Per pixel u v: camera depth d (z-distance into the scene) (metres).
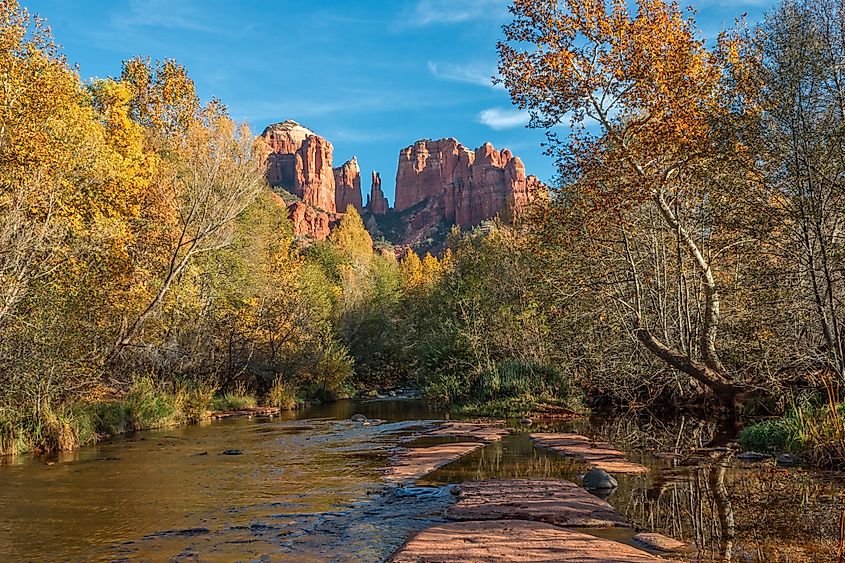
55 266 14.42
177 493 7.41
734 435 11.20
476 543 4.75
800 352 12.56
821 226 11.20
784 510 5.61
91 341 15.74
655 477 7.42
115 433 14.44
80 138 18.75
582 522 5.41
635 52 14.48
